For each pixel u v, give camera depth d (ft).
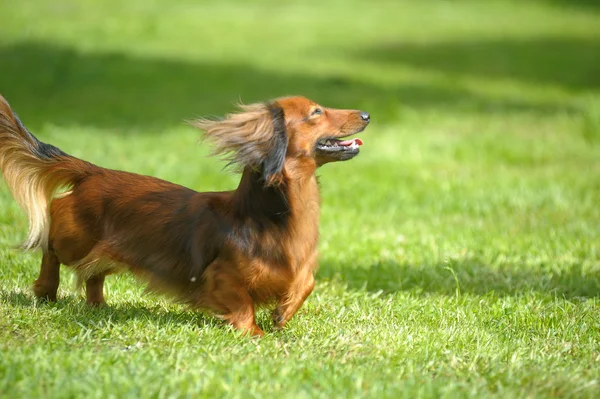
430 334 26.04
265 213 25.75
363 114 27.32
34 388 19.25
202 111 81.10
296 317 28.27
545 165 64.85
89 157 56.95
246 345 23.62
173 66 102.99
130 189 27.94
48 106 80.89
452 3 168.25
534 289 33.22
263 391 19.88
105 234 27.50
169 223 26.91
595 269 36.01
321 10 154.30
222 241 25.77
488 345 25.18
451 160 65.72
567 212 48.93
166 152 61.67
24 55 101.96
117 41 116.26
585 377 22.58
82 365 20.85
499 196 52.54
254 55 112.88
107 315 26.40
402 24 144.56
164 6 149.18
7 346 22.15
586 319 28.86
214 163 58.54
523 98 96.63
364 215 47.32
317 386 20.63
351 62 112.27
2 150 28.04
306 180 26.50
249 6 155.12
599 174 60.70
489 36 136.56
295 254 26.04
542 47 129.49
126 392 19.26
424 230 43.50
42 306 26.96
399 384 20.83
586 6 170.09
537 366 23.29
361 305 30.12
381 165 62.08
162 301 29.66
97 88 90.33
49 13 132.98
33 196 28.22
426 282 34.30
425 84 100.78
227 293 25.61
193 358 22.13
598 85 106.32
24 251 28.73
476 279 34.35
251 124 25.63
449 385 20.86
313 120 26.53
